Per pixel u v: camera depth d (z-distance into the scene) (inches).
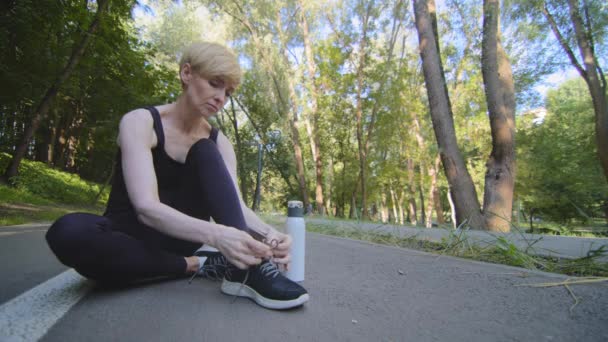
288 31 681.0
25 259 74.8
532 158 670.5
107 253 44.6
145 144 47.9
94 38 289.1
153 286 50.8
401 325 37.0
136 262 47.1
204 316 38.4
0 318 35.7
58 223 43.2
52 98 288.2
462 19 452.1
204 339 31.9
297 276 55.7
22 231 137.6
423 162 756.0
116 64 335.6
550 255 79.9
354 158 730.8
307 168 999.6
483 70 259.6
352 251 96.8
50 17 225.1
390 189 941.8
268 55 645.3
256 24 651.5
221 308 41.5
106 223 46.4
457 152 261.7
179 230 41.9
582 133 663.1
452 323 37.9
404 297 48.3
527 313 41.4
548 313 41.4
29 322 34.7
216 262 55.4
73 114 519.5
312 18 647.1
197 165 50.2
